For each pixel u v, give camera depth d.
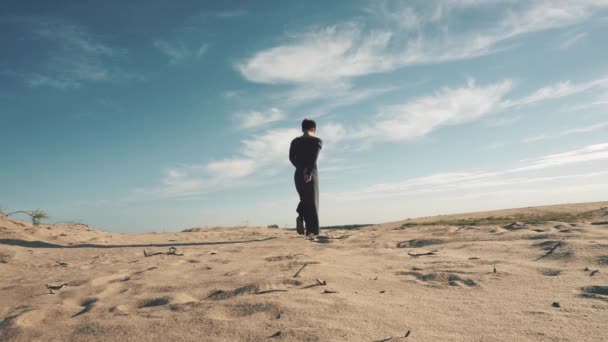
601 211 6.20
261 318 1.87
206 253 4.74
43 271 4.02
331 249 4.42
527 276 2.55
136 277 3.19
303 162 6.84
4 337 1.88
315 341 1.57
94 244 6.82
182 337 1.70
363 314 1.89
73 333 1.85
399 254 3.82
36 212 8.62
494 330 1.64
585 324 1.65
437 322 1.76
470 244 4.01
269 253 4.34
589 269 2.63
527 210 8.45
